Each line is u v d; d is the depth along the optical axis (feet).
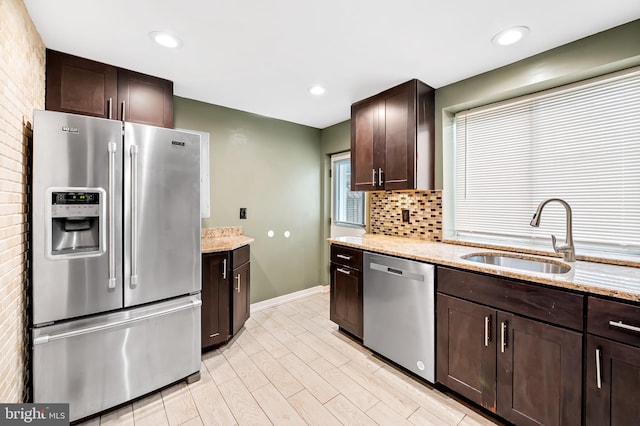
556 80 5.96
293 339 8.27
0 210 3.88
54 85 5.83
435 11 4.75
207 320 7.29
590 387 4.02
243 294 8.64
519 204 6.98
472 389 5.34
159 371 5.86
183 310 6.19
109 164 5.24
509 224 7.16
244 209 10.02
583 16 4.83
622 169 5.53
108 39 5.49
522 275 4.63
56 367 4.84
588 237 5.97
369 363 7.04
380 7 4.64
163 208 5.91
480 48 5.89
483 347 5.18
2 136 3.92
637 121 5.35
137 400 5.70
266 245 10.73
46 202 4.72
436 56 6.22
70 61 6.00
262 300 10.69
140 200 5.60
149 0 4.43
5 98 3.98
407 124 7.48
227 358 7.25
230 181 9.64
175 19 4.91
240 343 8.02
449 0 4.48
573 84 6.04
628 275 4.55
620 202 5.57
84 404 5.07
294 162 11.51
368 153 8.61
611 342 3.83
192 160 6.36
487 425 5.03
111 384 5.31
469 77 7.21
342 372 6.66
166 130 5.93
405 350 6.48
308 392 5.96
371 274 7.33
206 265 7.25
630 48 4.97
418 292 6.19
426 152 7.66
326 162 12.36
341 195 12.24
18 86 4.44
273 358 7.25
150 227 5.74
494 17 4.90
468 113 7.86
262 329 8.90
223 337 7.63
